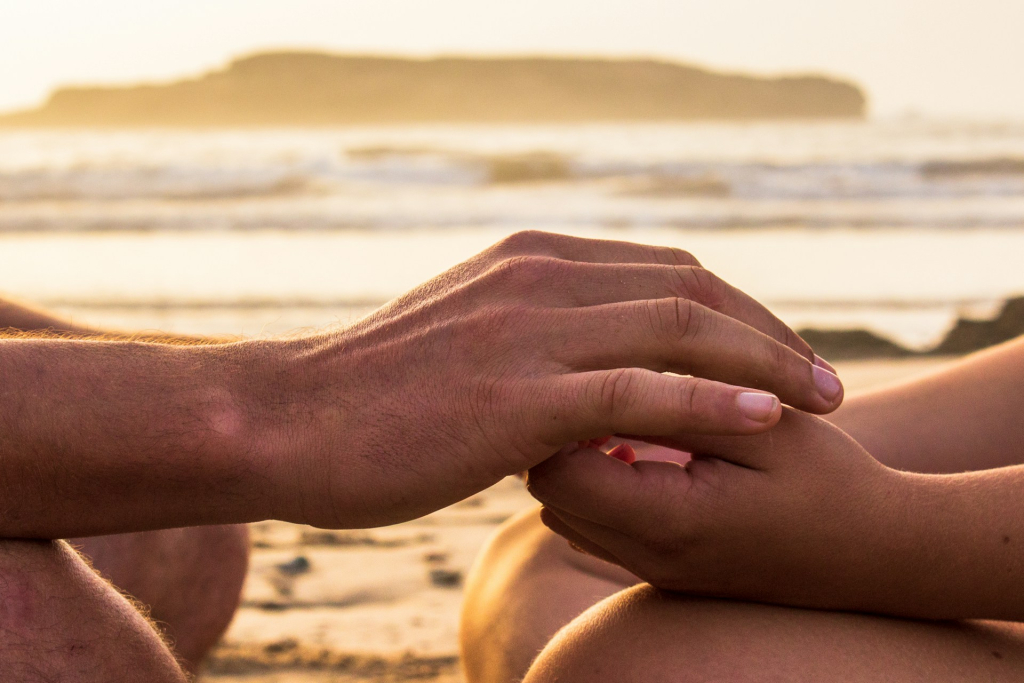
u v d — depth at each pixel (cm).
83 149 2986
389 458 72
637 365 73
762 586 77
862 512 72
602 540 77
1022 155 2091
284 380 74
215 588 134
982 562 74
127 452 69
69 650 72
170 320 749
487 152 2688
